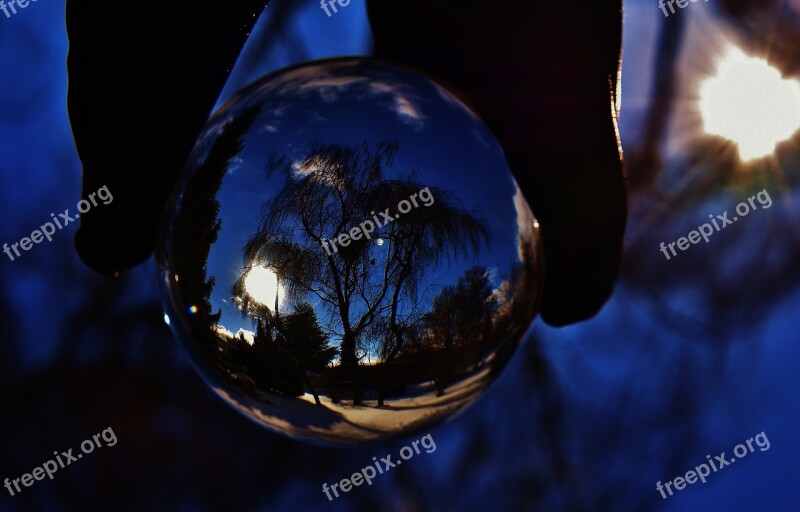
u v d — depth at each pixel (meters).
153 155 0.23
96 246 0.24
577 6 0.23
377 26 0.25
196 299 0.21
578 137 0.23
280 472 0.78
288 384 0.21
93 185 0.23
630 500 0.79
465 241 0.21
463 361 0.22
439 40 0.24
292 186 0.21
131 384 0.75
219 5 0.22
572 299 0.25
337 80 0.21
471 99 0.24
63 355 0.73
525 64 0.23
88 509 0.75
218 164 0.21
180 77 0.22
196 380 0.76
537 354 0.80
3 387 0.73
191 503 0.76
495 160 0.22
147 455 0.76
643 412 0.81
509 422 0.80
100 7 0.22
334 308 0.21
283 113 0.21
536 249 0.22
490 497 0.79
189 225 0.21
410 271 0.21
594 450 0.80
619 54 0.24
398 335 0.21
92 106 0.22
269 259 0.21
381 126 0.21
